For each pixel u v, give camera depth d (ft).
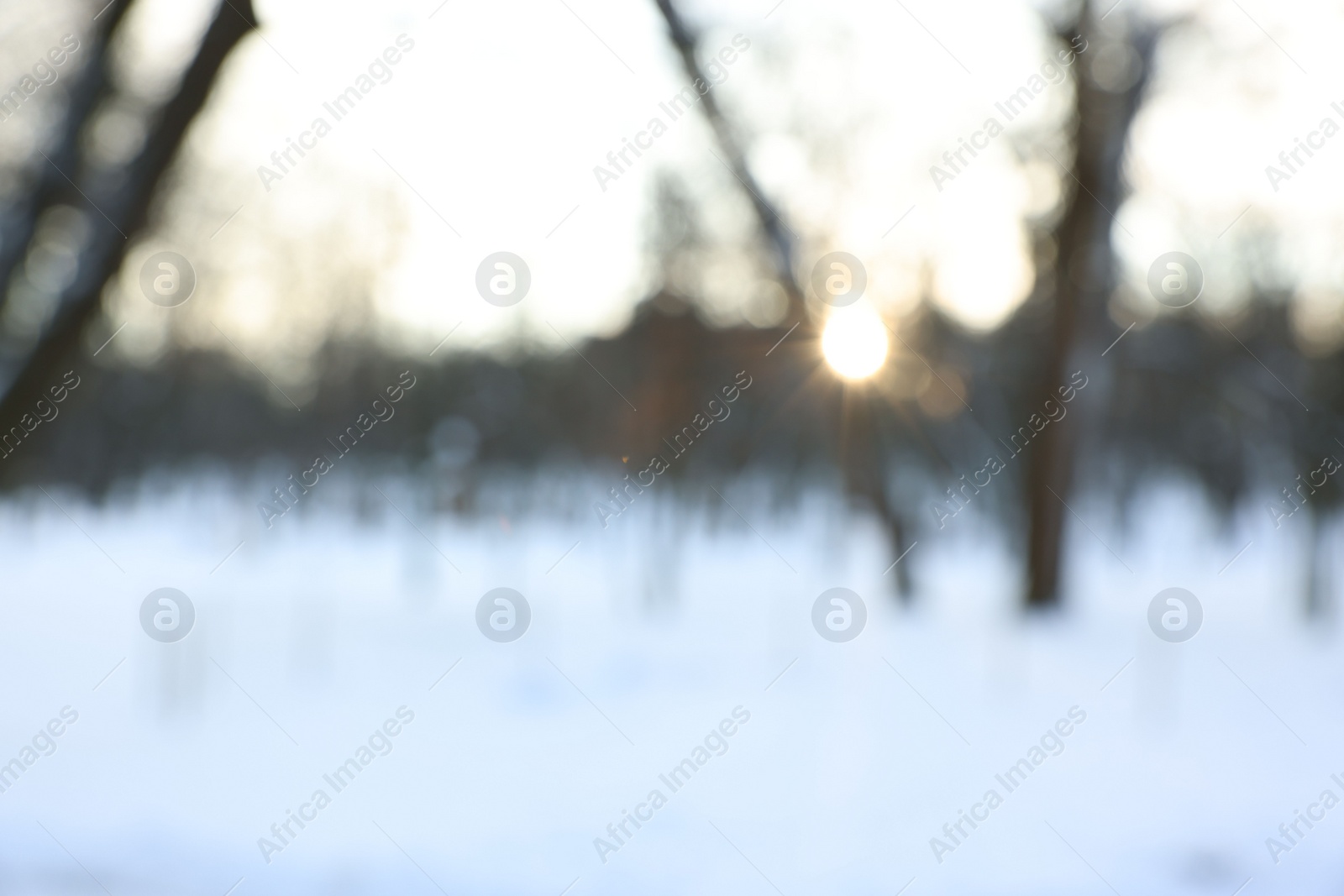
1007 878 19.42
